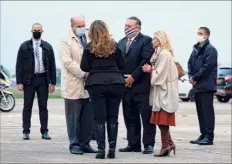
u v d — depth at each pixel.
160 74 22.72
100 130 21.97
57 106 55.25
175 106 22.83
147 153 23.64
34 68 28.39
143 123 23.77
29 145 25.89
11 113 45.44
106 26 21.77
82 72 22.91
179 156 23.09
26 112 28.25
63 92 23.41
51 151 23.94
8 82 47.16
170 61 22.89
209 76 27.75
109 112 22.12
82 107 23.50
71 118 23.25
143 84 23.75
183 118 43.03
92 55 21.80
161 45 23.12
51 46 28.80
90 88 21.89
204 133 27.53
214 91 27.62
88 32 21.98
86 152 23.59
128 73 23.80
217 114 47.59
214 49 27.89
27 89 28.31
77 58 23.25
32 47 28.45
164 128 22.86
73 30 23.41
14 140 27.75
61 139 28.33
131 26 23.81
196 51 28.19
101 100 21.91
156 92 22.98
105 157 22.41
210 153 24.12
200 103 27.81
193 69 28.30
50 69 28.73
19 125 35.25
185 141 28.53
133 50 23.78
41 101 28.47
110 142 22.16
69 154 23.09
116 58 21.97
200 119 27.83
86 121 23.50
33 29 28.36
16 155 22.69
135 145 24.23
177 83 23.02
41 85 28.42
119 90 21.91
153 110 22.97
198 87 27.73
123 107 24.20
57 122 38.06
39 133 30.94
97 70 21.84
